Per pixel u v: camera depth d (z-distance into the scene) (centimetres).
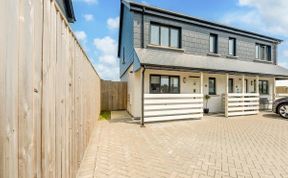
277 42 1500
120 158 410
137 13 980
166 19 1044
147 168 360
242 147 494
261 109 1365
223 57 1241
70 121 278
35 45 146
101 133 645
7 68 108
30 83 137
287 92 1961
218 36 1225
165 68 820
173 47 1066
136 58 895
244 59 1338
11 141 113
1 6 103
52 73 190
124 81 1430
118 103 1384
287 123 852
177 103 884
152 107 821
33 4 142
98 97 976
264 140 564
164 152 452
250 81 1336
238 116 1058
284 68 1442
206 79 1162
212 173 342
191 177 326
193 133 652
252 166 373
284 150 470
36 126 149
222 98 1212
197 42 1141
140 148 482
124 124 816
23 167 127
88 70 509
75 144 318
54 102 197
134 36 973
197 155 433
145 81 965
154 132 664
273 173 344
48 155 177
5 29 106
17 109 120
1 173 103
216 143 531
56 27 205
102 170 350
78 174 333
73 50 302
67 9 895
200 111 948
